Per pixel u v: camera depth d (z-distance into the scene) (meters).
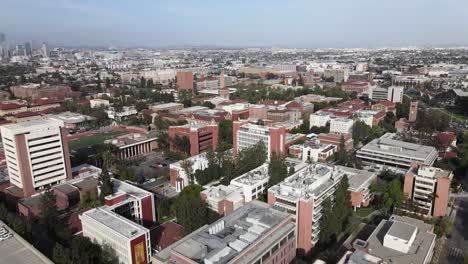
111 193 168.38
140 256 129.25
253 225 115.50
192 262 95.06
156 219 172.00
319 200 144.62
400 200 167.00
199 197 159.25
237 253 98.94
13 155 188.25
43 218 153.25
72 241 136.75
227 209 160.75
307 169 167.75
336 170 173.25
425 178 165.12
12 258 130.50
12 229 149.75
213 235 110.31
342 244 140.88
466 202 182.88
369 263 98.62
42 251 141.25
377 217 163.12
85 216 143.25
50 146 195.12
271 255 109.19
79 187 190.50
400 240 116.31
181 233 149.25
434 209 165.12
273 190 148.25
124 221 138.00
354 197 173.12
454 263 131.38
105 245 133.12
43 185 195.38
